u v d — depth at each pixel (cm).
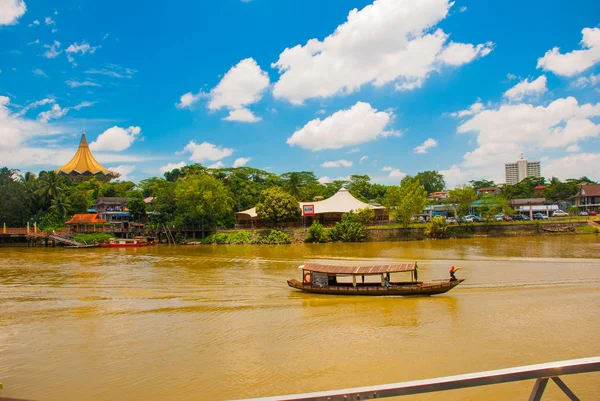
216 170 11769
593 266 3869
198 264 4681
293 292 3044
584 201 10881
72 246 7494
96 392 1505
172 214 8762
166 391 1500
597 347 1839
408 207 7519
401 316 2361
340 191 9331
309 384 1529
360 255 5200
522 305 2538
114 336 2103
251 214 8981
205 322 2312
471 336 2011
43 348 1948
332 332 2108
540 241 6325
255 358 1784
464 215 8575
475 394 1397
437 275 3662
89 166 15250
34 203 9081
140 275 3919
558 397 1344
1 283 3541
